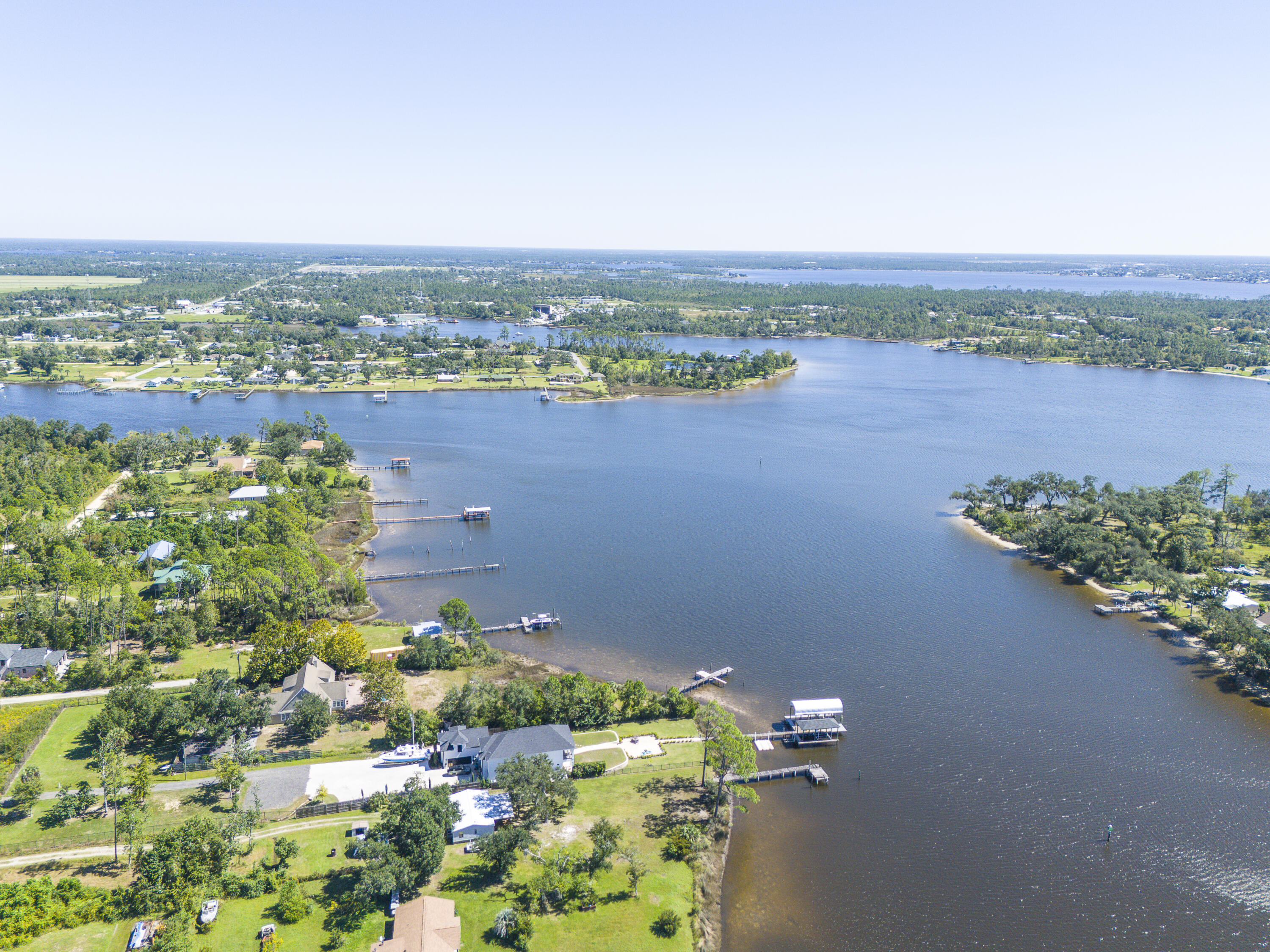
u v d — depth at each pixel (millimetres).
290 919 94062
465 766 126438
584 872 104938
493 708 136000
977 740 138125
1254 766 131625
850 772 129375
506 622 179875
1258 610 179125
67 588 184625
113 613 169250
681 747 134250
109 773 115188
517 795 111938
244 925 93812
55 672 154000
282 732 136250
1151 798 123625
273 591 173875
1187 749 135875
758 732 139125
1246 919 101438
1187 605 190250
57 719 138500
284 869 102312
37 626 166125
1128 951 96625
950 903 103688
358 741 133375
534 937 93938
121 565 193250
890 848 113250
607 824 107375
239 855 105188
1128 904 103688
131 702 134125
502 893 100500
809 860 110750
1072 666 162875
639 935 95562
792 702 141500
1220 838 115500
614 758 129875
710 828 114500
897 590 198625
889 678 157500
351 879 102000
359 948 91125
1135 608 188125
